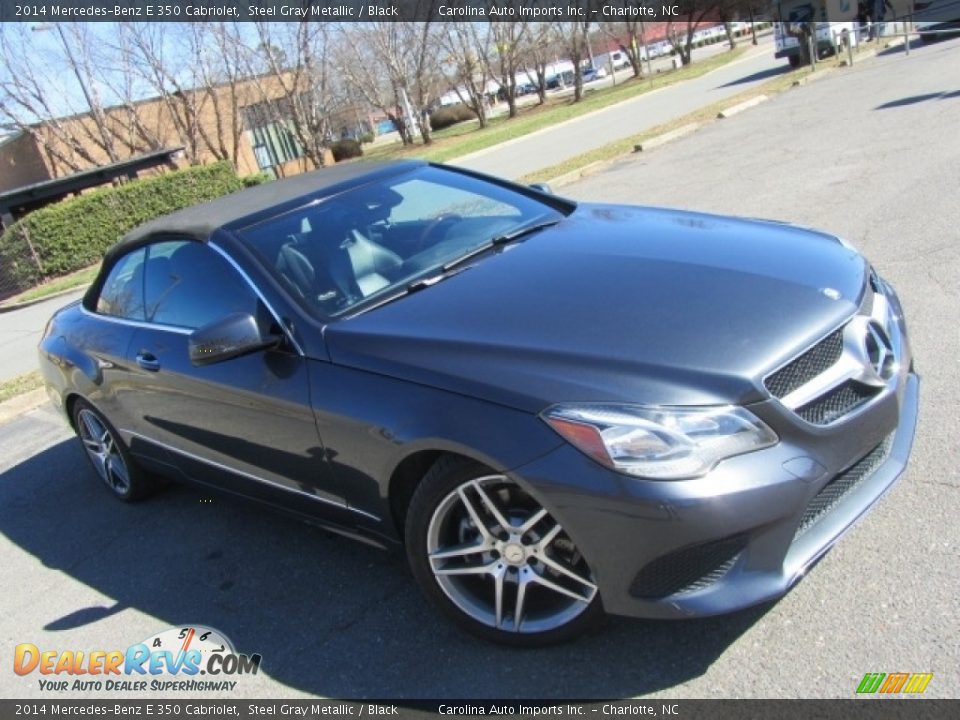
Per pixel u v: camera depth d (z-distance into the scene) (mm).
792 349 2627
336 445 3098
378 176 4266
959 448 3484
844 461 2623
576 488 2494
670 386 2514
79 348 4559
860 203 7500
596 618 2721
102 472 4992
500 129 36000
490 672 2865
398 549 3225
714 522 2400
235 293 3594
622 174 12719
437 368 2834
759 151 11492
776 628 2764
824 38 23891
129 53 32094
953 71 14555
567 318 2895
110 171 24141
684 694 2594
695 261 3225
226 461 3791
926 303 5035
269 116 38719
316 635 3285
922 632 2594
